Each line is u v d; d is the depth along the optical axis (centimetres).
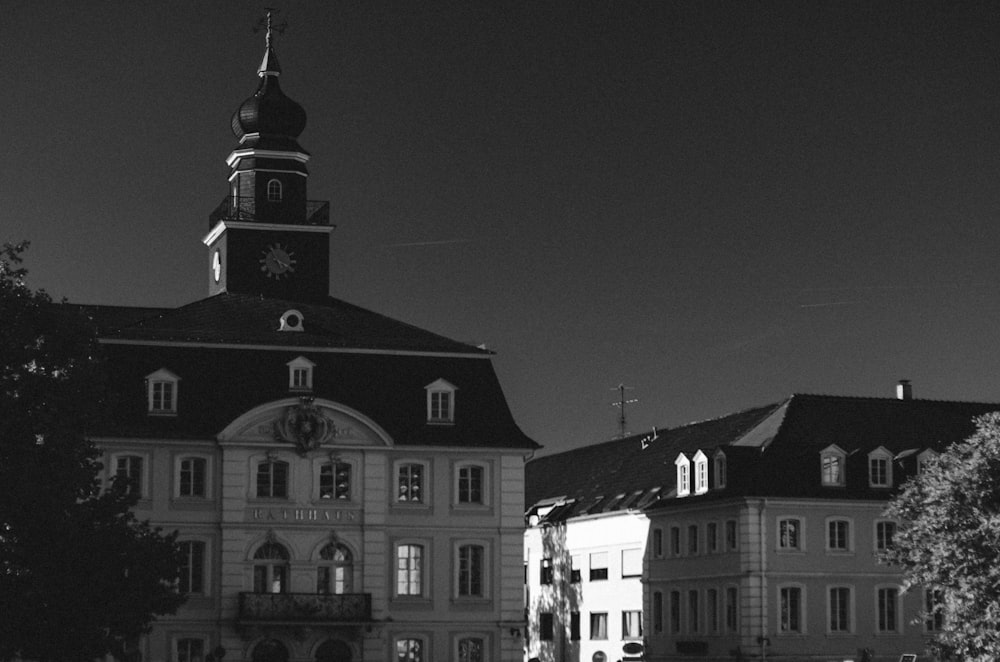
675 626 9944
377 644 8175
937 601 7125
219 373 8206
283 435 8181
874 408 9862
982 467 6531
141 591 5947
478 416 8450
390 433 8300
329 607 8088
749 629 9144
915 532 6631
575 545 11244
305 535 8175
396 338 8631
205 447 8112
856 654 9250
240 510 8106
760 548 9188
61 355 6275
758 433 9731
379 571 8225
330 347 8362
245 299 8931
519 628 8350
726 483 9388
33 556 5784
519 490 8444
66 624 5844
